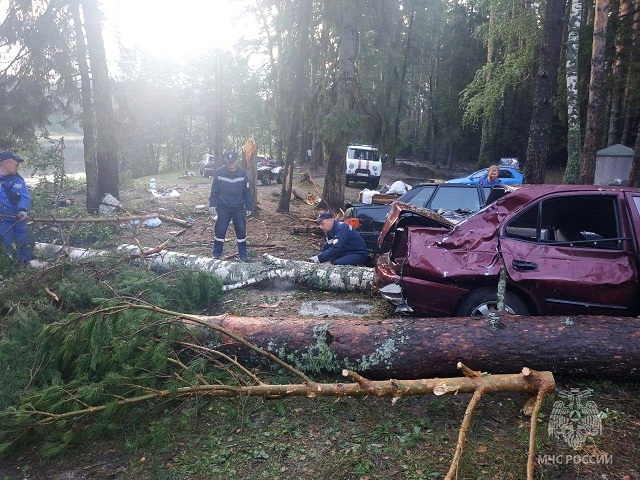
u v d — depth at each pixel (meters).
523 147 38.59
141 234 10.14
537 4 20.98
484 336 3.84
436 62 43.75
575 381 3.93
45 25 11.04
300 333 4.18
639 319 3.87
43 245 7.39
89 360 3.84
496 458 3.10
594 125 13.84
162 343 3.80
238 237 8.00
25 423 3.42
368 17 12.77
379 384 3.35
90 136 11.91
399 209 5.82
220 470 3.14
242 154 13.49
